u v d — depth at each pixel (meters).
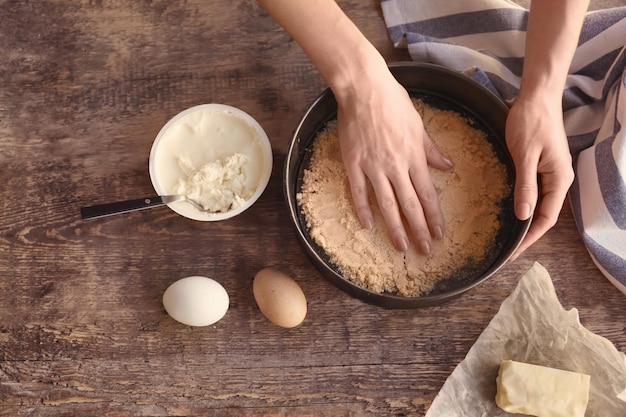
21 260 0.87
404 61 0.89
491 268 0.78
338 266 0.82
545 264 0.85
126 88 0.92
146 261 0.86
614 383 0.80
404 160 0.80
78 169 0.89
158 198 0.84
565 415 0.78
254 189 0.85
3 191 0.89
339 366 0.83
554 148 0.78
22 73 0.92
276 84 0.91
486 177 0.85
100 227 0.87
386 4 0.93
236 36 0.93
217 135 0.87
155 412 0.83
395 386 0.83
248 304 0.85
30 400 0.83
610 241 0.83
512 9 0.90
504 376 0.79
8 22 0.94
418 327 0.84
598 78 0.89
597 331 0.84
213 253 0.86
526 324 0.82
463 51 0.90
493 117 0.85
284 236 0.86
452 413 0.80
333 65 0.79
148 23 0.94
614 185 0.82
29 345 0.85
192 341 0.84
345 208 0.84
